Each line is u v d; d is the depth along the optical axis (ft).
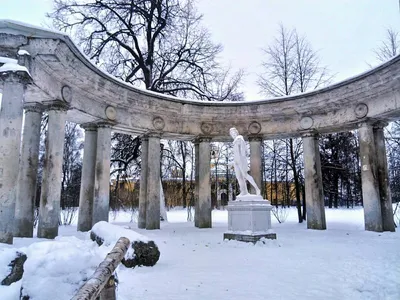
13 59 31.78
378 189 50.52
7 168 29.48
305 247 34.45
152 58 85.15
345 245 35.83
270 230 39.93
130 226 64.03
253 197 39.99
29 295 12.67
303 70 86.38
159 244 36.60
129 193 97.76
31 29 31.50
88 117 50.21
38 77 35.94
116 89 50.42
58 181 40.14
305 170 58.90
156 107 58.23
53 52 33.99
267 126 63.26
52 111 41.19
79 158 105.60
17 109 30.42
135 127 56.80
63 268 13.35
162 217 78.95
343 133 95.50
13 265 15.10
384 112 48.44
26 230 39.32
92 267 13.83
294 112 60.44
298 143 86.58
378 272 22.09
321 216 56.39
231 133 44.39
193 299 16.71
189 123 63.57
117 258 10.50
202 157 63.41
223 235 44.14
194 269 23.77
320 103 56.39
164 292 17.95
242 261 26.78
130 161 81.61
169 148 101.30
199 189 62.28
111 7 78.38
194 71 89.86
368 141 51.26
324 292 17.94
